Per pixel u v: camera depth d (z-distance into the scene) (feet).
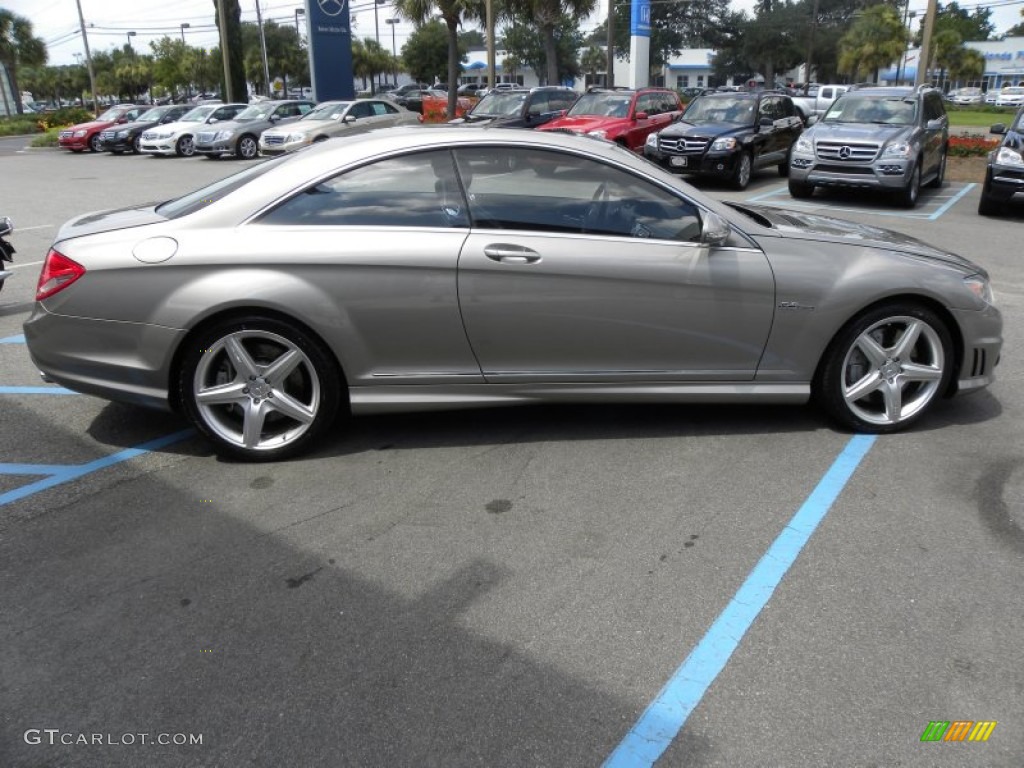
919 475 12.75
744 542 10.89
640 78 88.02
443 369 13.14
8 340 20.53
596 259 12.79
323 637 9.00
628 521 11.44
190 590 9.85
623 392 13.56
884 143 40.45
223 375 13.06
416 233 12.62
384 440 14.12
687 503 11.93
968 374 14.39
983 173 56.70
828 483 12.50
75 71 305.53
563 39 234.17
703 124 50.49
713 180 54.85
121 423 14.98
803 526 11.27
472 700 8.08
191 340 12.58
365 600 9.66
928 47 65.05
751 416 15.12
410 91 175.22
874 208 41.78
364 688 8.24
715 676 8.41
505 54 253.85
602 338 13.15
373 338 12.75
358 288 12.47
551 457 13.44
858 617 9.32
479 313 12.77
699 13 246.27
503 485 12.49
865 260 13.65
